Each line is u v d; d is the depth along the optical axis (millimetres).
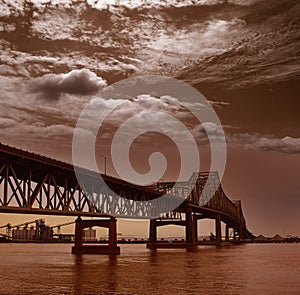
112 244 93125
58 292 34969
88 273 50031
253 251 117625
